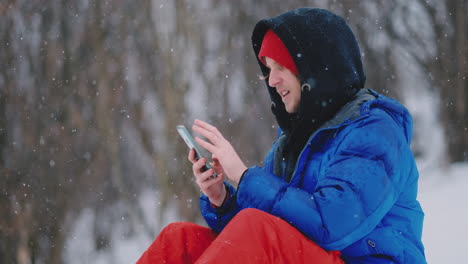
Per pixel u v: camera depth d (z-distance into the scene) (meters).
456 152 12.88
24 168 6.85
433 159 13.38
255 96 9.74
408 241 2.34
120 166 8.40
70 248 7.66
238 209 2.66
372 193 2.17
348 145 2.29
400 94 12.46
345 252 2.28
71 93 7.70
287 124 2.78
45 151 7.12
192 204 8.94
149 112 8.80
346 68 2.55
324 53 2.53
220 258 2.00
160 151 8.85
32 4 7.40
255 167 2.32
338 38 2.58
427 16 12.83
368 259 2.28
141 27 8.78
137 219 8.68
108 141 8.16
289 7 10.33
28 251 6.68
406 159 2.35
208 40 9.52
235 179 2.35
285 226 2.09
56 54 7.58
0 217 6.57
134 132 8.64
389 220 2.34
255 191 2.23
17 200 6.69
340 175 2.20
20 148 6.92
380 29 12.23
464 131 12.87
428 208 9.49
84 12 8.19
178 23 9.09
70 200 7.47
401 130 2.37
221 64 9.48
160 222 8.83
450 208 9.08
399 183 2.31
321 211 2.13
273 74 2.64
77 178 7.67
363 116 2.34
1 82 6.95
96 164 8.02
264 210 2.21
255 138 9.67
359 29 12.04
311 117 2.54
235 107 9.60
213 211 2.71
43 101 7.29
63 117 7.54
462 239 6.57
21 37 7.22
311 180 2.41
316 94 2.53
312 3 11.04
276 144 2.77
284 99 2.66
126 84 8.49
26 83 7.19
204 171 2.62
